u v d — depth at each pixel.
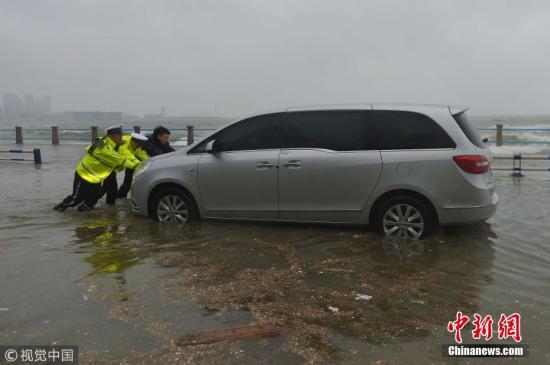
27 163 14.59
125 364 2.88
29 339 3.18
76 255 5.01
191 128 21.64
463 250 5.11
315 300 3.83
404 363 2.89
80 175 7.40
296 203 5.82
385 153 5.48
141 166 6.70
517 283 4.17
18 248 5.27
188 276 4.37
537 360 2.93
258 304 3.75
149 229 6.14
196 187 6.24
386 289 4.05
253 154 5.99
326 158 5.65
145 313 3.57
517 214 6.83
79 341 3.15
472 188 5.25
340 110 5.79
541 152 17.14
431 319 3.48
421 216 5.41
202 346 3.09
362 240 5.47
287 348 3.06
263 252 5.09
